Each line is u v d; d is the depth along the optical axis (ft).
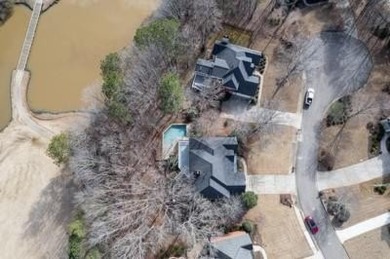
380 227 249.14
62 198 267.18
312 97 271.49
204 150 253.85
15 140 282.56
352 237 248.32
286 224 251.19
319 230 249.75
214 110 273.13
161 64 267.59
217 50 277.23
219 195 246.27
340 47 282.77
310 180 259.19
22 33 304.91
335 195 255.29
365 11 287.69
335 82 276.41
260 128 266.77
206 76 272.31
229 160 252.83
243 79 267.80
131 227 241.76
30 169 274.77
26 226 264.72
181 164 257.55
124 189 247.29
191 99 274.16
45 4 307.37
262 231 249.55
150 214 249.34
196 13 276.41
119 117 252.83
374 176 258.37
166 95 250.16
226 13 290.76
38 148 279.49
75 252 232.94
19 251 260.42
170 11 278.05
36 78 295.69
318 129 268.00
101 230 233.76
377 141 262.47
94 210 238.68
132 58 264.52
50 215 265.34
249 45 286.05
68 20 305.73
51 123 285.23
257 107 273.13
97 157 249.34
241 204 248.73
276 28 288.10
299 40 284.00
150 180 256.93
